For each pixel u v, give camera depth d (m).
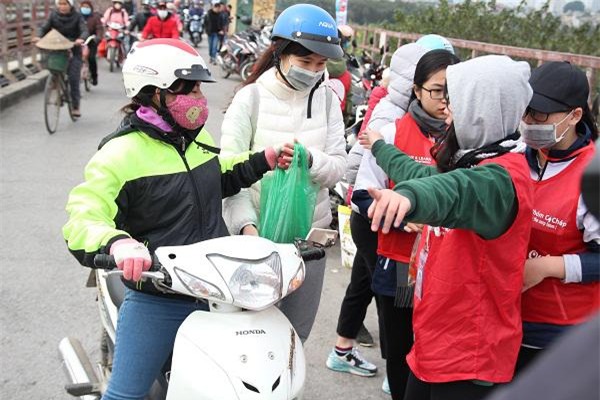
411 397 2.62
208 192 2.61
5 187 7.04
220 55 18.36
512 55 7.59
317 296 3.04
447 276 2.23
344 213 5.32
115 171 2.43
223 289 2.22
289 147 2.78
